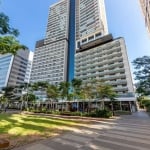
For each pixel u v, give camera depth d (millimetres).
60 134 9555
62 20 109625
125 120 20016
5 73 102125
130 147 6656
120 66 58344
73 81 34469
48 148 6320
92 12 89250
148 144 7191
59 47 95750
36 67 99812
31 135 8969
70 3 115500
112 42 66000
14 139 7805
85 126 13625
